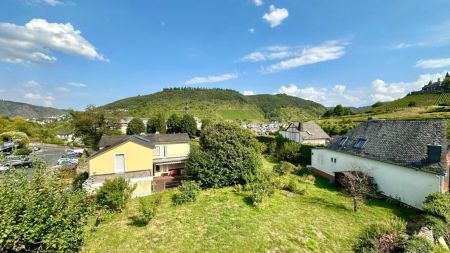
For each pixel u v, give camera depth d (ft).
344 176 63.46
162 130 224.74
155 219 42.47
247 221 41.09
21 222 17.95
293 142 114.52
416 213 47.42
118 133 166.30
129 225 40.34
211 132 72.79
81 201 25.41
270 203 50.37
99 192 46.85
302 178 76.18
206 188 64.34
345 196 58.34
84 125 157.79
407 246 30.19
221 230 37.58
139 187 69.31
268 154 128.77
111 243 33.94
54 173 23.66
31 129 260.42
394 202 54.60
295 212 46.65
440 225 37.11
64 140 260.62
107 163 74.49
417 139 55.26
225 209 46.47
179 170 103.71
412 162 51.52
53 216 20.08
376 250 31.37
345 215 46.06
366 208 50.24
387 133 65.10
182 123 225.56
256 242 34.37
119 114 186.09
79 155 159.74
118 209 47.55
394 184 55.47
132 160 77.46
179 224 40.04
